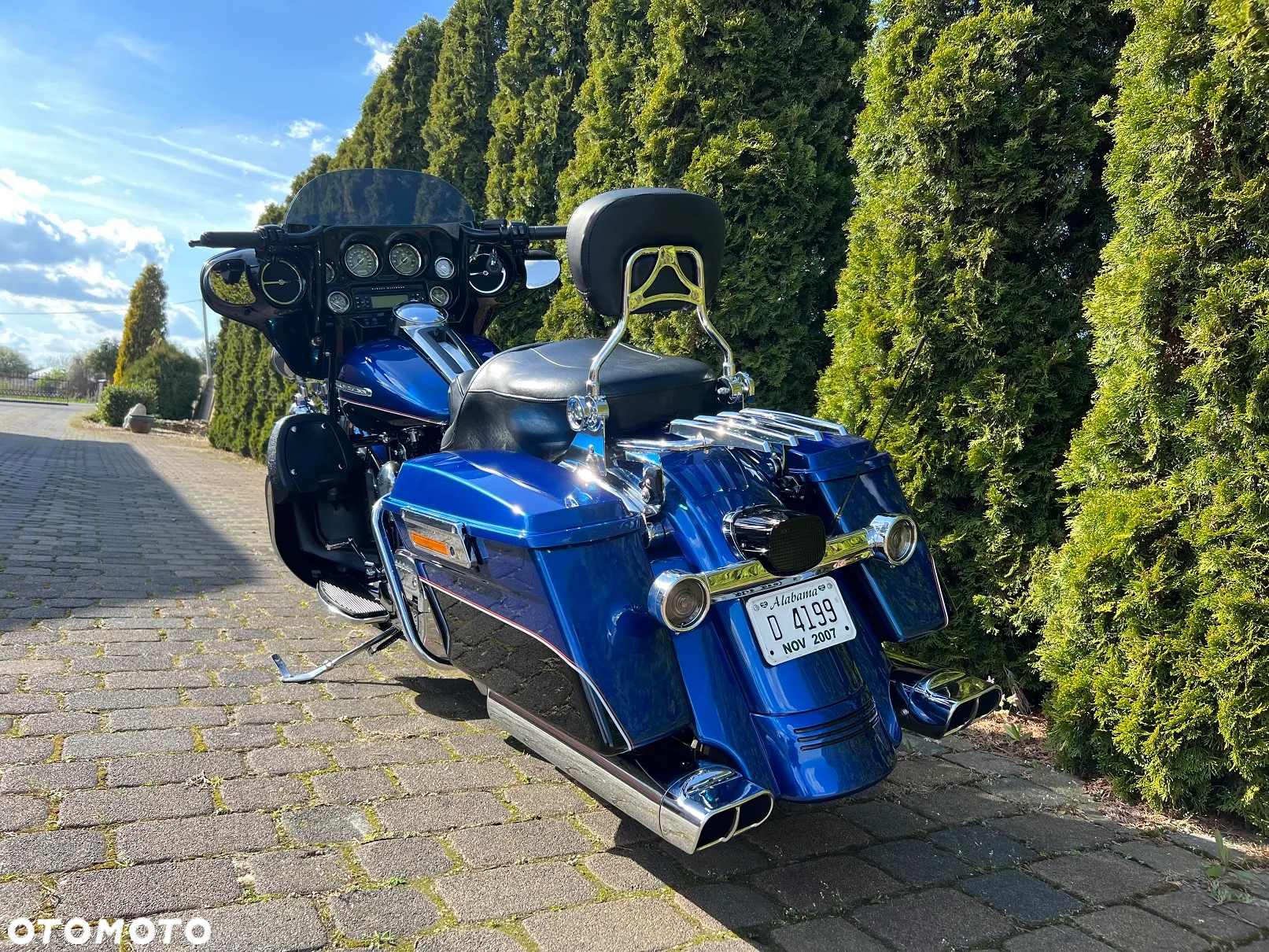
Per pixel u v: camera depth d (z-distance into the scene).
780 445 2.54
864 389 3.98
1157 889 2.46
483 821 2.62
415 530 2.60
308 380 4.49
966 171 3.60
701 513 2.27
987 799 2.98
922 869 2.52
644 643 2.06
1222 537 2.74
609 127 5.49
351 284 4.11
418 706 3.49
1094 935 2.23
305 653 4.06
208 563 5.88
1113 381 3.03
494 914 2.17
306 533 3.91
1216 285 2.74
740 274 4.71
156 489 10.05
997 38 3.46
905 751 3.33
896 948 2.14
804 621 2.30
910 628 2.54
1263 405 2.63
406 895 2.22
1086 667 3.11
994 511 3.58
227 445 18.12
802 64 4.90
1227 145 2.69
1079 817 2.86
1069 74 3.45
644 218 2.37
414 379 3.66
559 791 2.84
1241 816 2.84
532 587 2.08
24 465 11.68
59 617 4.32
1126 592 2.98
